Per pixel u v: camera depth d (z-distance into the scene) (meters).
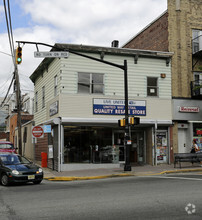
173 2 21.58
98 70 19.31
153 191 9.70
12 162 13.54
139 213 6.79
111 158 19.45
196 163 20.77
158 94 20.42
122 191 9.89
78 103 18.61
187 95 21.02
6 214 6.99
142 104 19.91
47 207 7.61
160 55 20.41
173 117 20.42
